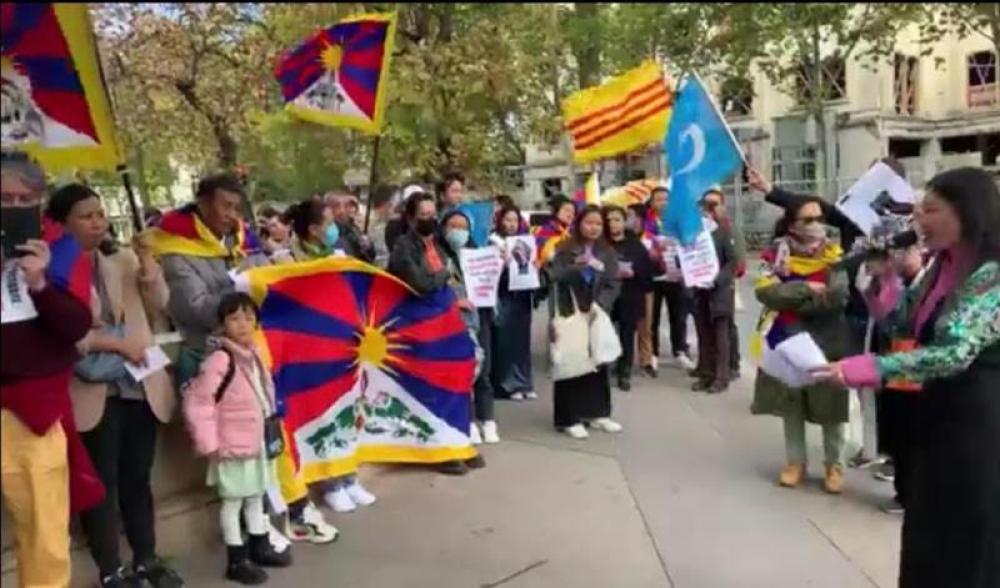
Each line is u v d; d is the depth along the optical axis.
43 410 2.88
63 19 2.32
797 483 5.69
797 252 5.42
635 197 10.35
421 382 5.89
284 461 4.76
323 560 4.57
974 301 2.79
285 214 6.67
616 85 7.76
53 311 2.79
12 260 2.65
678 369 9.49
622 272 8.05
